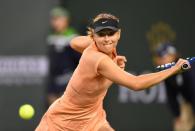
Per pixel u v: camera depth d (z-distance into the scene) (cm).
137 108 3347
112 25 1655
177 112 3000
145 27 3334
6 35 3281
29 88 3284
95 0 3331
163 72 1631
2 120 3303
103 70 1666
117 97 3347
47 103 3266
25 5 3278
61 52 3186
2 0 3278
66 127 1784
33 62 3272
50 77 3219
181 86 2908
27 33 3275
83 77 1714
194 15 3341
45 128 1808
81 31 3288
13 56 3288
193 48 3347
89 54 1691
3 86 3297
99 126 1794
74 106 1764
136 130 3362
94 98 1752
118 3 3325
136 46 3341
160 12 3341
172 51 2862
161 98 3322
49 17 3269
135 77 1641
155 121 3347
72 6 3325
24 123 3297
